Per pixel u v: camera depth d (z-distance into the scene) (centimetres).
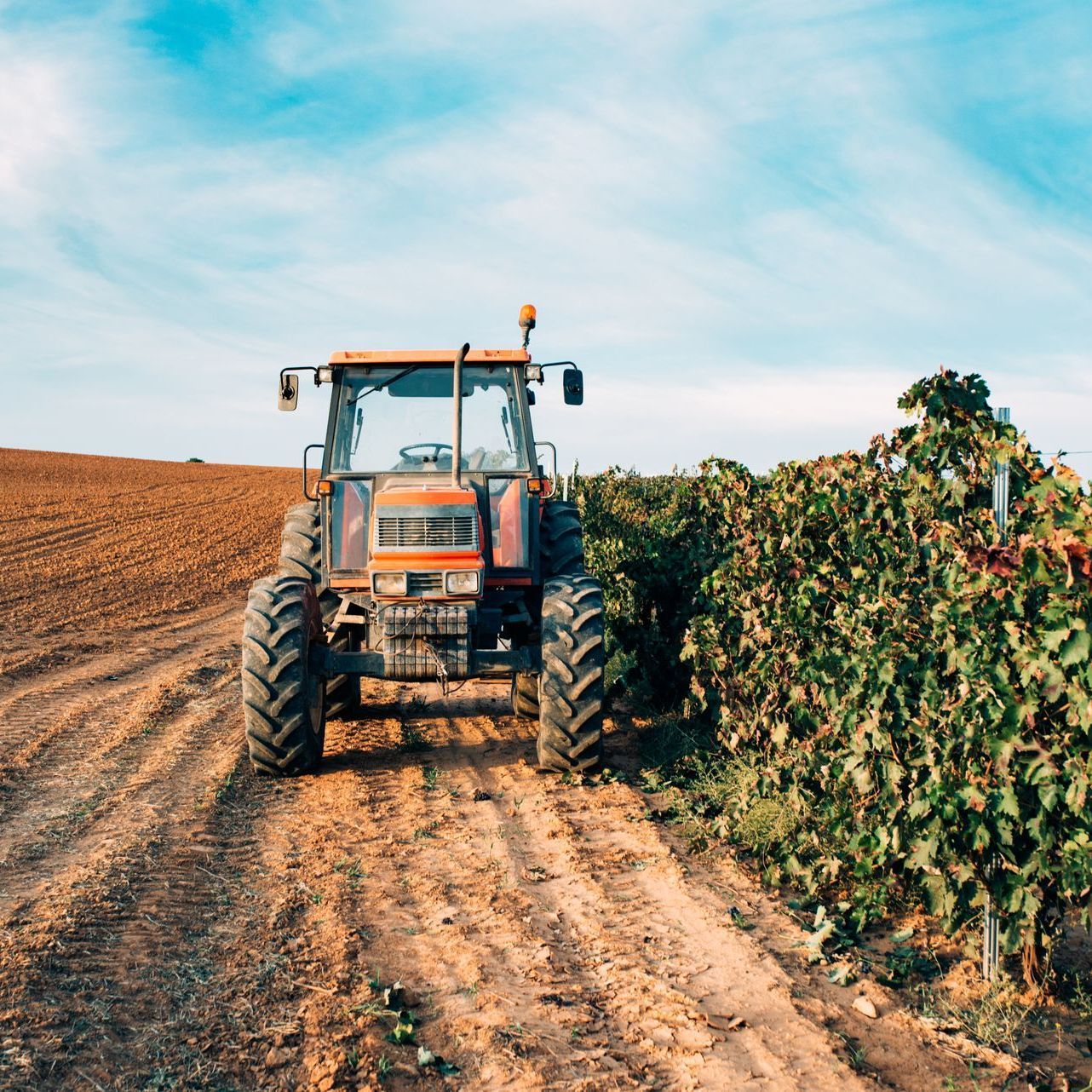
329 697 799
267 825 554
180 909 431
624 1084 304
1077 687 322
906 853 414
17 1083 292
